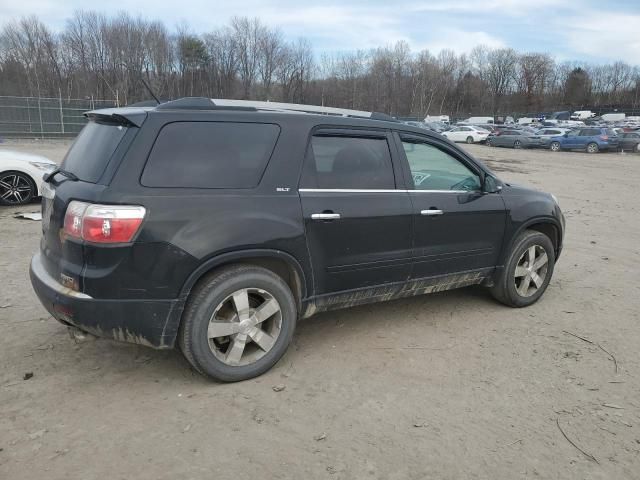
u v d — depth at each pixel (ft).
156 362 12.46
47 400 10.73
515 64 366.02
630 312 16.70
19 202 30.30
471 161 15.29
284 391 11.32
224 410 10.53
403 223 13.46
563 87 381.81
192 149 10.89
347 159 12.85
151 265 10.25
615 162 91.66
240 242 10.91
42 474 8.58
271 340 11.88
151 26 237.04
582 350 13.75
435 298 17.40
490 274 15.90
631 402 11.30
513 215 15.84
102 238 9.99
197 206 10.64
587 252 24.85
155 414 10.34
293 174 11.87
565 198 45.16
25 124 103.09
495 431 10.12
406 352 13.33
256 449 9.37
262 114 11.81
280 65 265.34
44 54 230.27
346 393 11.31
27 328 14.03
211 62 252.21
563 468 9.15
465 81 356.18
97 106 109.29
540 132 130.93
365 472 8.87
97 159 10.79
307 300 12.41
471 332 14.70
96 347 13.10
